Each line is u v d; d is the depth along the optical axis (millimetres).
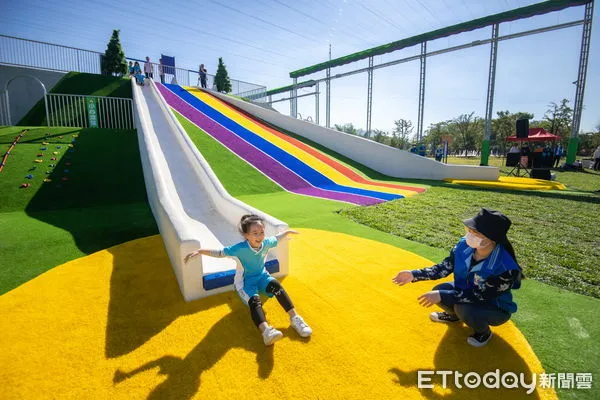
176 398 2352
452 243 5816
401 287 4062
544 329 3252
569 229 6777
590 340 3078
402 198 10148
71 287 3980
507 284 2693
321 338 3055
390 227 6789
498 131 60406
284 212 8133
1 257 4902
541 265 4859
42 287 3973
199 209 7090
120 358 2766
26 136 11180
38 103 18516
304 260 4926
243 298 3229
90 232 6094
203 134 14758
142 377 2553
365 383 2518
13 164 9320
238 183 11281
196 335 3086
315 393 2418
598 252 5414
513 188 12383
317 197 10266
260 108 21078
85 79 20297
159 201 5570
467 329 3211
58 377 2551
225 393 2406
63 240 5641
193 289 3707
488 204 9203
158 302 3660
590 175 19391
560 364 2754
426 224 7035
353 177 14438
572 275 4508
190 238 3666
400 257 5078
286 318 3389
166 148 10109
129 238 5801
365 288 4027
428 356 2826
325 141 18297
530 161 17312
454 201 9625
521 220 7500
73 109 18219
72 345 2928
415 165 15602
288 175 12781
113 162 10625
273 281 3285
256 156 13789
